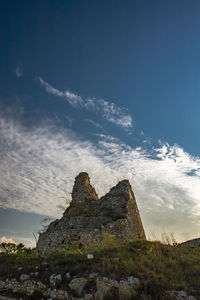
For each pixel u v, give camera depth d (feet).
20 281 48.21
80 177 105.29
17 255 65.98
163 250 60.80
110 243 66.90
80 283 44.96
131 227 89.30
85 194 100.68
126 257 54.34
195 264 51.70
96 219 86.38
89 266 49.98
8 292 46.47
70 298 43.04
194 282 43.73
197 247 66.28
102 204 95.35
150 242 64.85
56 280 46.52
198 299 39.55
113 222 84.07
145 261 50.98
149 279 43.75
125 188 98.53
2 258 62.59
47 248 85.76
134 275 45.21
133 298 41.22
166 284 42.80
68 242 82.38
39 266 52.08
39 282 46.98
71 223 87.40
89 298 42.27
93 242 79.36
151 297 40.22
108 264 48.65
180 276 45.68
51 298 43.73
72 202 101.55
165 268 48.67
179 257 56.03
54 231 88.69
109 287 42.96
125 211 90.43
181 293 40.63
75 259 53.78
